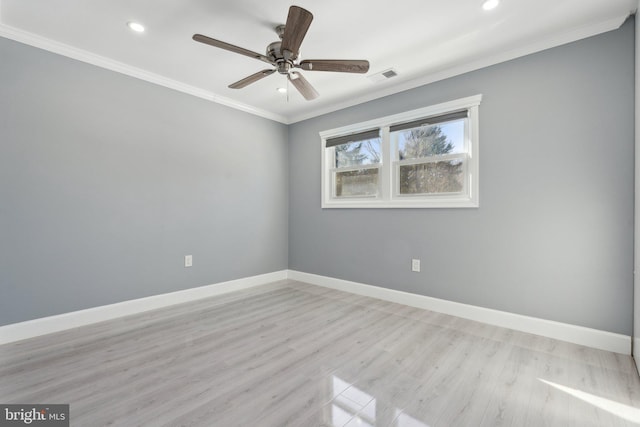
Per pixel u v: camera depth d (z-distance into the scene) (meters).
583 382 1.81
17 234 2.36
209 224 3.63
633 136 2.12
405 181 3.38
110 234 2.85
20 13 2.13
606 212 2.22
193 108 3.47
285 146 4.55
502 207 2.67
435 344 2.32
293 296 3.63
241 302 3.39
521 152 2.57
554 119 2.42
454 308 2.95
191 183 3.46
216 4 2.04
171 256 3.29
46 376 1.86
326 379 1.85
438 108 3.02
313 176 4.25
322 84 3.29
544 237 2.47
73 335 2.47
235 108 3.89
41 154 2.47
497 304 2.70
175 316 2.93
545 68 2.46
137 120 3.02
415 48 2.57
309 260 4.31
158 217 3.18
